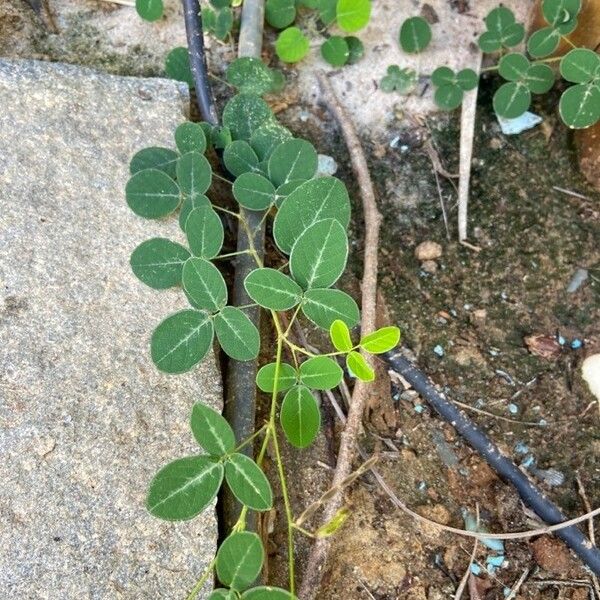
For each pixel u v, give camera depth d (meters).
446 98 0.39
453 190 0.38
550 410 0.34
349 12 0.38
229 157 0.34
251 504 0.24
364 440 0.33
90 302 0.29
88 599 0.25
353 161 0.37
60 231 0.30
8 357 0.27
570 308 0.36
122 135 0.34
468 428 0.33
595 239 0.37
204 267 0.27
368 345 0.25
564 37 0.37
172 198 0.32
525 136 0.39
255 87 0.37
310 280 0.26
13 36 0.39
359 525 0.31
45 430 0.27
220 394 0.30
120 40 0.40
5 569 0.25
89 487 0.27
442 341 0.35
